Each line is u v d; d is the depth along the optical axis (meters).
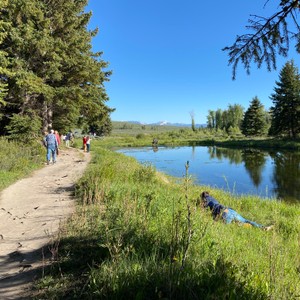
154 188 9.77
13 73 18.59
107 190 7.79
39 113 24.86
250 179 21.31
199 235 4.35
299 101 58.62
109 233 4.45
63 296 3.27
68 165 16.67
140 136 92.25
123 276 3.20
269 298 2.91
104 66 31.22
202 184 18.70
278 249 4.63
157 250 3.90
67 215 6.61
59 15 24.12
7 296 3.39
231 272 3.07
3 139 18.14
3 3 17.70
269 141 60.88
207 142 77.81
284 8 3.53
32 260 4.34
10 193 9.37
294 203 14.20
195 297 2.81
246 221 7.50
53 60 22.44
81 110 30.41
